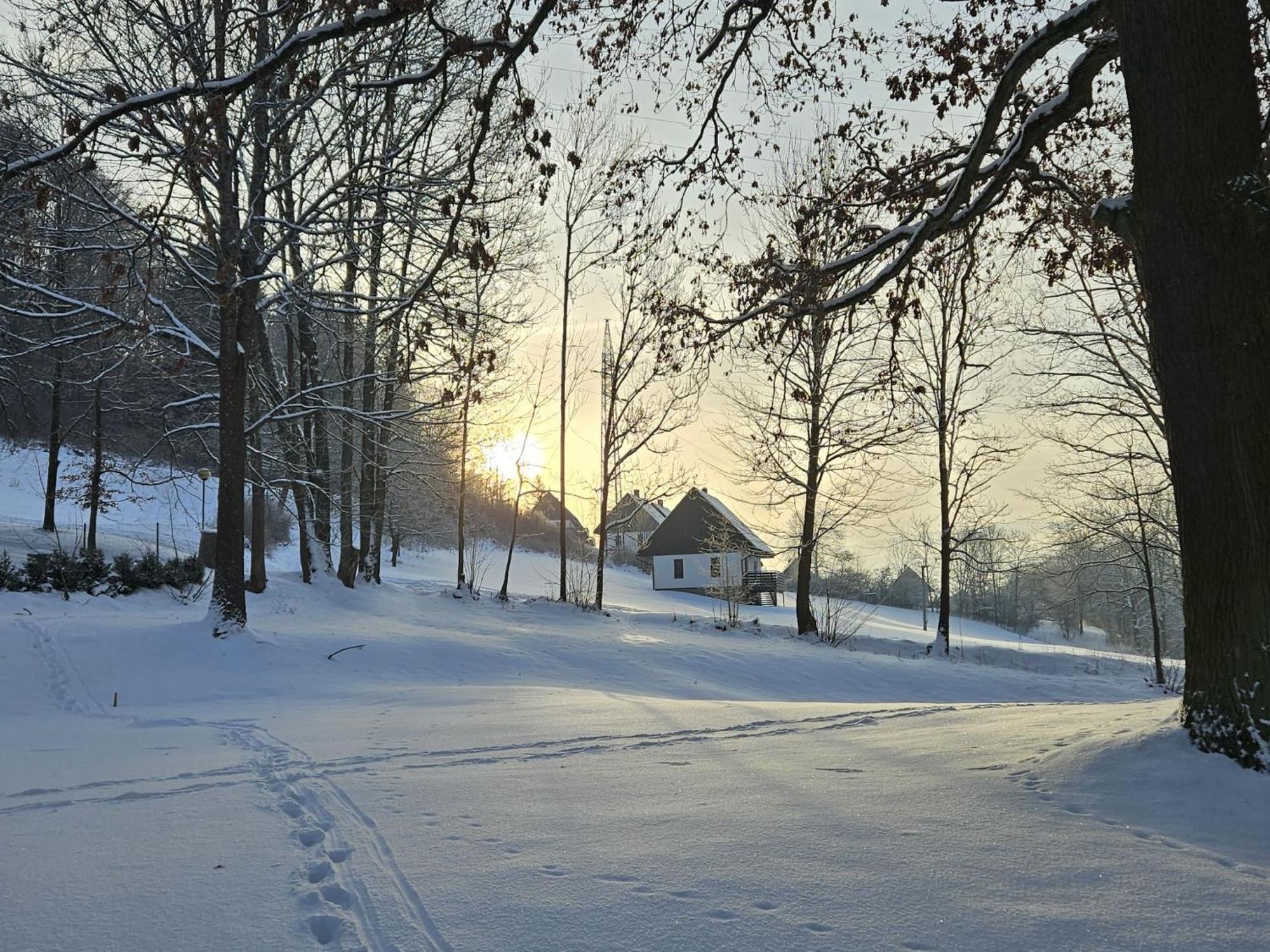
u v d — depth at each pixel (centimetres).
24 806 550
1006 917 337
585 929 327
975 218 1003
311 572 2611
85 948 320
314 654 1636
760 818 473
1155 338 556
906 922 332
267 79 709
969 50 931
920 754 638
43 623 1543
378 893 367
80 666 1364
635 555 7412
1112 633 6038
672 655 2227
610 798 528
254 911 355
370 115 1795
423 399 3225
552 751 711
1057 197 999
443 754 703
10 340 2405
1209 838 425
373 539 3378
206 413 2473
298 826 486
